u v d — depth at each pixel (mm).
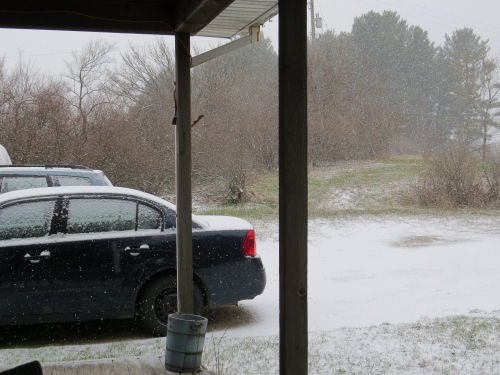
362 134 38781
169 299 7156
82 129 22797
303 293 3426
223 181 24984
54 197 7051
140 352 6082
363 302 9039
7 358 5930
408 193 24625
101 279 6938
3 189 9234
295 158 3381
